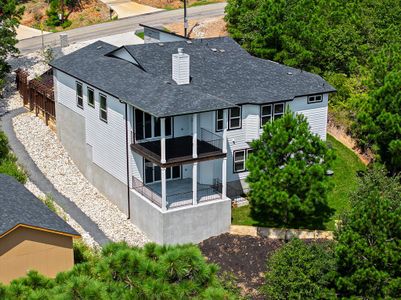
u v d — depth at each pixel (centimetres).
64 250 2700
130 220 3678
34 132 4628
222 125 3641
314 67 4750
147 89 3538
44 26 7125
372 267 2634
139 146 3519
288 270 2788
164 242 3391
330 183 3309
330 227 3509
